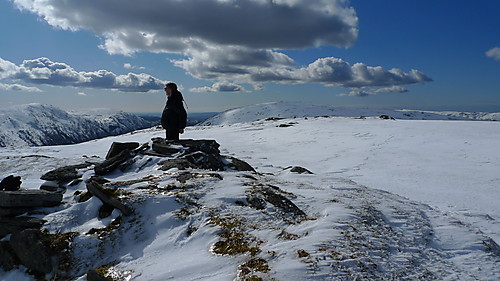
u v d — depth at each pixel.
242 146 27.02
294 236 4.73
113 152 10.45
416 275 3.92
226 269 3.95
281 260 3.95
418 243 4.94
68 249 4.93
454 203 9.47
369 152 21.28
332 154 21.25
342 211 5.71
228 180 7.26
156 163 9.16
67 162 12.55
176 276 3.93
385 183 12.69
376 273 3.81
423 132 28.38
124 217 5.63
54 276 4.57
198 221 5.35
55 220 5.67
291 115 185.38
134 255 4.76
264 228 5.07
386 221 5.70
